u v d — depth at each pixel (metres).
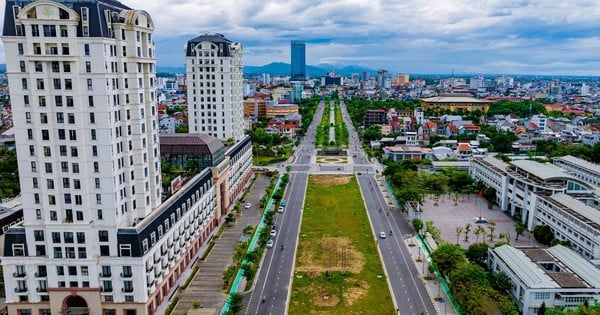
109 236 129.50
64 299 131.50
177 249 159.12
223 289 153.00
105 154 126.88
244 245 185.38
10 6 121.88
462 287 136.25
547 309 127.75
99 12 123.38
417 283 157.00
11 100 123.81
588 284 135.00
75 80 122.69
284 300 145.50
